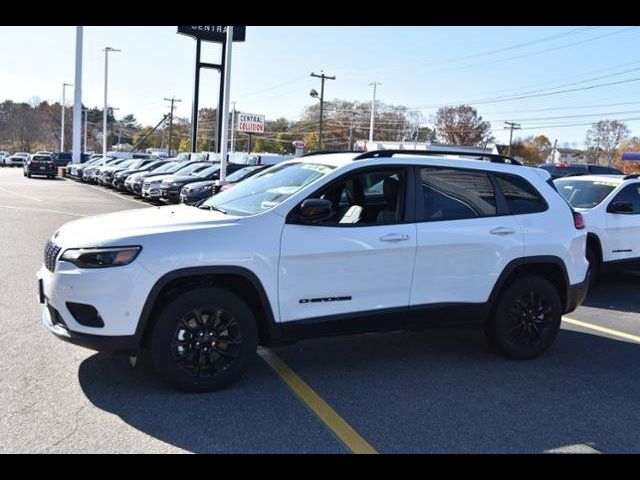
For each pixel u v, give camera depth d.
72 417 3.92
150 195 21.88
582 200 9.34
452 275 5.16
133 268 4.14
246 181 5.68
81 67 49.56
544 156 107.31
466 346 5.95
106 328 4.15
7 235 11.90
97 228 4.43
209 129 136.38
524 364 5.45
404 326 5.07
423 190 5.16
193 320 4.39
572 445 3.82
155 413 4.04
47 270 4.51
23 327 5.78
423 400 4.48
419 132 113.50
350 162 4.95
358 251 4.75
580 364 5.50
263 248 4.46
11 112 142.00
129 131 150.25
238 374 4.52
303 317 4.65
